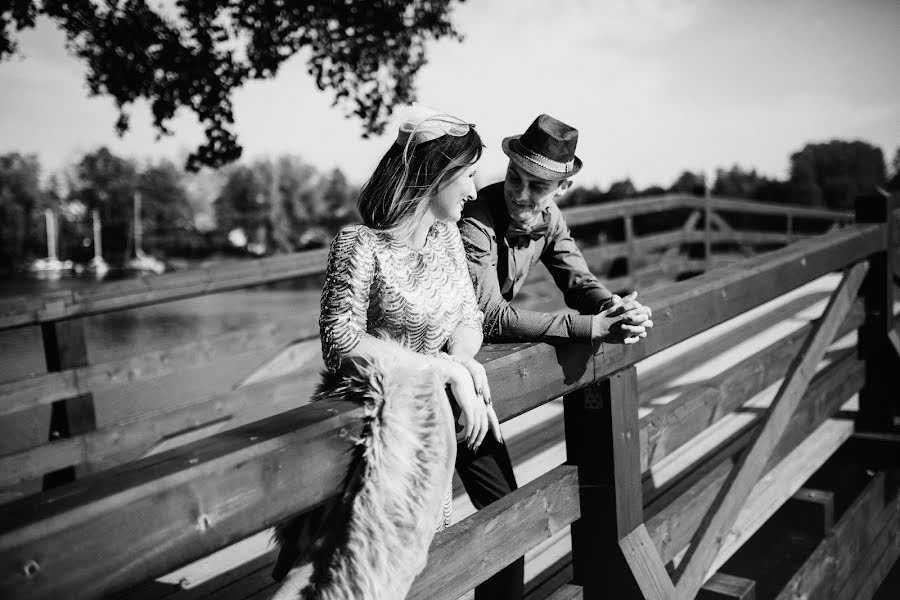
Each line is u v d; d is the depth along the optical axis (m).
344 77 4.84
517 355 1.81
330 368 1.58
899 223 4.70
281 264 4.75
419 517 1.35
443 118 1.67
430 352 1.77
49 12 3.85
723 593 2.70
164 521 1.06
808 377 3.58
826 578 3.52
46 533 0.93
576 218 6.87
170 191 85.31
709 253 9.15
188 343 4.21
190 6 4.12
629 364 2.21
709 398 2.86
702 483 2.90
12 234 82.25
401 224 1.65
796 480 3.72
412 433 1.36
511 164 2.08
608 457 2.17
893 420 4.48
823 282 8.77
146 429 3.94
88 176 85.06
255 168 81.69
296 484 1.25
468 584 1.74
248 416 4.40
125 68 4.10
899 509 4.52
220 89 4.23
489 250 2.10
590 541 2.23
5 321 3.54
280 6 4.33
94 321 23.09
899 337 4.61
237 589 2.54
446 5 4.94
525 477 3.48
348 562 1.28
